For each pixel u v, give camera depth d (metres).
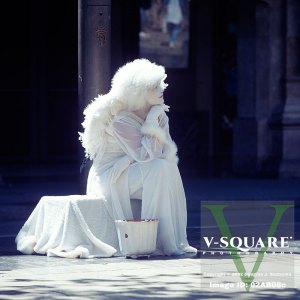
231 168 31.69
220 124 32.47
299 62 29.95
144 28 31.34
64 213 15.48
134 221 15.00
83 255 15.23
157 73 15.67
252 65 30.06
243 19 30.23
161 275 13.73
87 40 18.05
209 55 32.38
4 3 30.92
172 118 31.89
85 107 18.05
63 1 31.47
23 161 31.20
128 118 15.71
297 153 29.75
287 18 29.91
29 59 31.23
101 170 15.74
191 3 32.03
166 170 15.41
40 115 31.34
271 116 30.00
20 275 13.84
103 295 12.31
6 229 20.12
